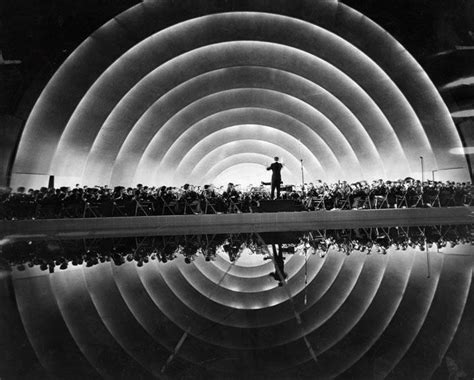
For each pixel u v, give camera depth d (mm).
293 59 21844
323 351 2381
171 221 14234
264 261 6246
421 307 3271
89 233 11969
